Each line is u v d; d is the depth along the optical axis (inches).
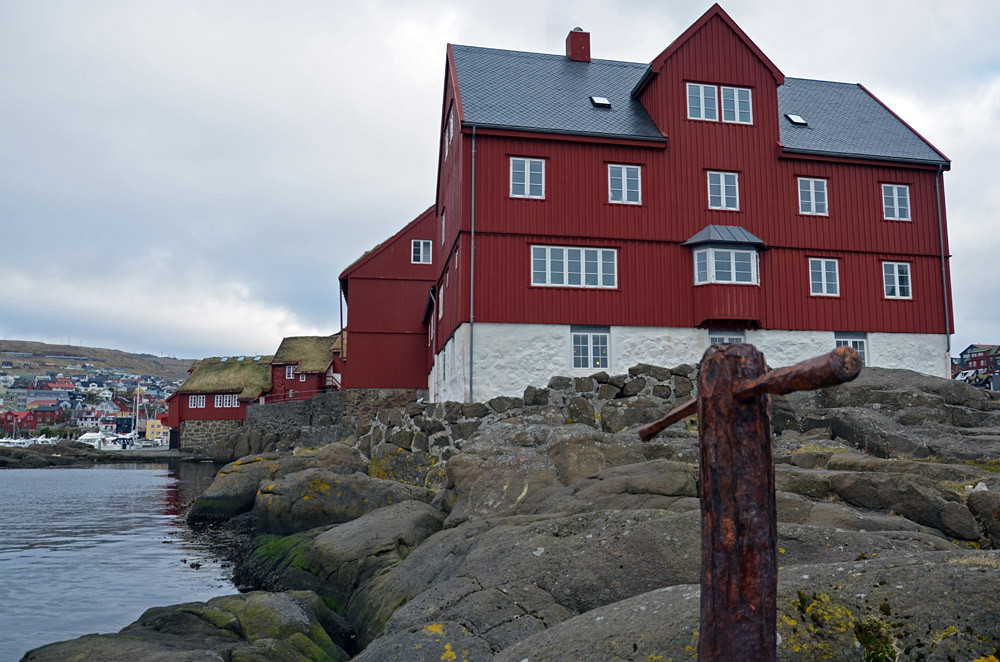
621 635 178.5
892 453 573.6
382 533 448.8
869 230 994.7
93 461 2410.2
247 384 2393.0
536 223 896.3
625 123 951.6
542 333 879.7
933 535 311.9
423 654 235.1
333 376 2060.8
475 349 860.6
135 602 485.4
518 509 428.1
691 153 949.8
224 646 276.2
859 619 163.6
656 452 472.1
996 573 166.2
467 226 879.1
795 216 971.3
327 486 634.2
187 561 629.0
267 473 880.9
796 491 381.4
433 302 1266.0
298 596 352.5
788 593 172.9
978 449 549.6
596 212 913.5
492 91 978.1
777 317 945.5
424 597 278.4
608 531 284.7
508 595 257.8
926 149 1037.2
